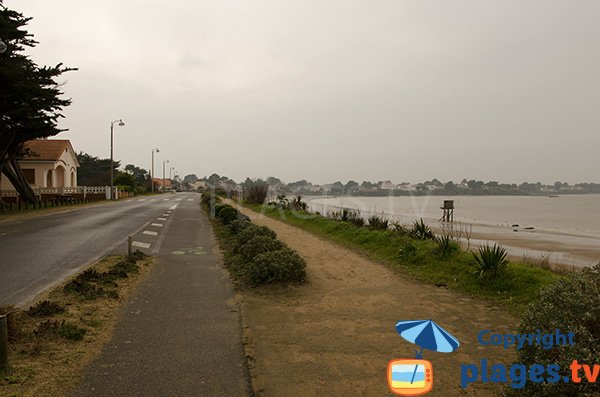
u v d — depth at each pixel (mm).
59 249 11727
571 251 16688
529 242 19797
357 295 7430
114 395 3732
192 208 33531
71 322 5562
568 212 53812
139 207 33406
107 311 6152
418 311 6520
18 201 30312
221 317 6035
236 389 3889
